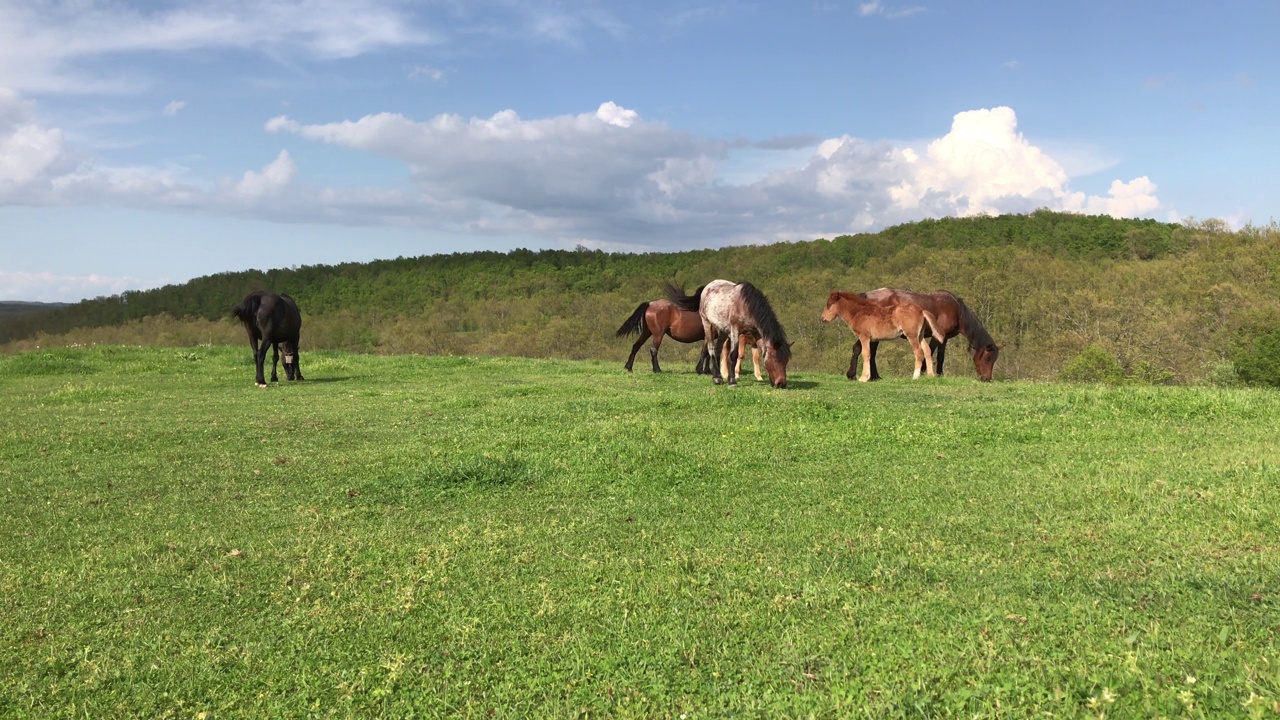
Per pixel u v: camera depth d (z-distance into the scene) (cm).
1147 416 909
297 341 1550
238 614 430
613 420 955
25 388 1430
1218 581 395
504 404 1152
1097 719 264
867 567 454
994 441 802
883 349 3803
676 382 1459
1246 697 270
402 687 346
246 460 795
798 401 1074
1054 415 924
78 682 360
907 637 354
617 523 570
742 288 1313
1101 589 396
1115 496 572
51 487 696
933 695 294
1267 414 884
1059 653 320
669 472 702
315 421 1020
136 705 340
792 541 511
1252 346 2861
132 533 568
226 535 560
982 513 552
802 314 4712
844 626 373
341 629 406
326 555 514
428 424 996
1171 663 301
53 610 437
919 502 589
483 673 355
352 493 666
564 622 403
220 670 368
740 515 577
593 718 313
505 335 5791
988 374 1573
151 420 1030
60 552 531
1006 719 274
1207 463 657
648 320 1688
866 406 1031
